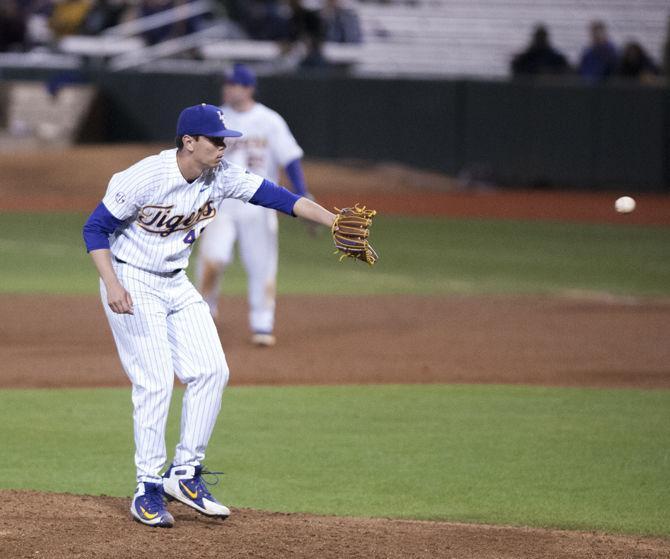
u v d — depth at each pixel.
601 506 23.52
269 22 111.81
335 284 56.31
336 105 98.75
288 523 20.98
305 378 35.84
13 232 72.06
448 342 41.91
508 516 22.78
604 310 49.28
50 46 114.62
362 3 121.44
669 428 30.11
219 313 47.38
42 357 38.28
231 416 30.98
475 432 29.55
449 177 97.25
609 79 95.00
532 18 116.50
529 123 94.81
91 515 20.95
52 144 102.44
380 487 24.78
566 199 90.75
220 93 100.06
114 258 20.61
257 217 39.88
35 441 28.22
